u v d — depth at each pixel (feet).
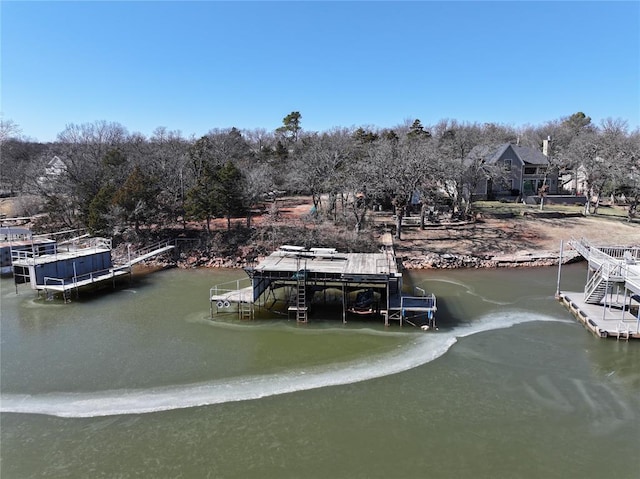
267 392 57.11
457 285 104.88
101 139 179.52
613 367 63.93
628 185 165.99
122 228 130.52
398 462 44.14
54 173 161.99
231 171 129.70
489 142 177.47
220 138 225.76
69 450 45.98
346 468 43.21
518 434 48.62
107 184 135.13
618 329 73.00
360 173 134.51
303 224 140.05
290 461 44.24
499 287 103.09
